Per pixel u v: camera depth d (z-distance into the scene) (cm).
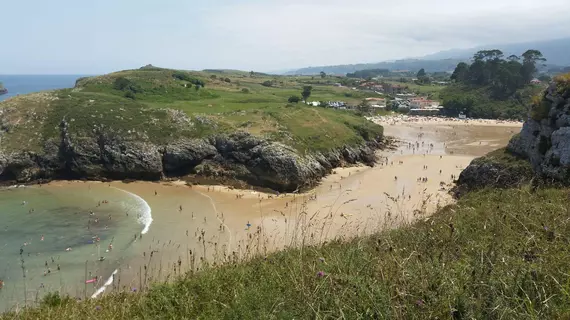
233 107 7981
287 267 782
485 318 465
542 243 675
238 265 946
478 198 1529
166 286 852
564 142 3412
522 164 3988
